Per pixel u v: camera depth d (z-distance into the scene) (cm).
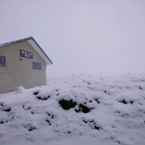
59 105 677
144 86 776
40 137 520
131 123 555
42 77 2331
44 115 623
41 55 2319
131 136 498
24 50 2005
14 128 571
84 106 659
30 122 592
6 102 746
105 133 517
